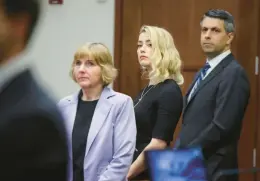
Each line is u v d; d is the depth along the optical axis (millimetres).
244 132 10227
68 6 11312
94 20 11180
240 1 10289
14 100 2760
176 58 7512
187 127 6945
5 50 2865
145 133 7230
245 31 10258
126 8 11008
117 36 11031
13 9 2807
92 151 6273
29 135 2699
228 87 6715
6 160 2678
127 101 6559
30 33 2904
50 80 11492
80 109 6531
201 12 10562
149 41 7469
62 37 11383
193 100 7059
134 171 6715
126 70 11016
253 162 10180
